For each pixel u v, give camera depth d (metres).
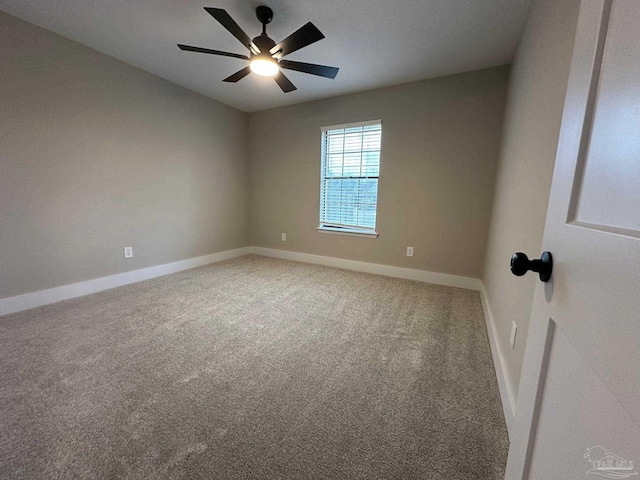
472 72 2.73
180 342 1.85
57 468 0.99
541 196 1.15
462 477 0.99
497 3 1.79
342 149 3.61
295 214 4.09
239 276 3.35
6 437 1.11
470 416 1.26
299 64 2.09
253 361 1.66
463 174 2.90
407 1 1.80
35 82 2.20
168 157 3.26
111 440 1.11
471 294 2.82
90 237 2.65
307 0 1.82
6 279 2.19
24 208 2.23
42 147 2.29
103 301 2.51
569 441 0.45
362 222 3.60
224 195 4.05
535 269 0.62
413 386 1.46
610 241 0.38
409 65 2.64
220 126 3.86
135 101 2.87
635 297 0.33
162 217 3.27
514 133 1.90
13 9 1.96
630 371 0.33
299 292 2.82
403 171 3.19
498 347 1.64
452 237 3.04
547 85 1.20
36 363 1.59
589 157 0.49
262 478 0.98
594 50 0.49
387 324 2.15
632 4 0.39
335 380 1.50
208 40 2.34
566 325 0.50
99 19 2.07
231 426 1.19
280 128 4.02
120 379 1.47
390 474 1.00
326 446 1.10
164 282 3.08
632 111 0.38
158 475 0.98
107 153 2.70
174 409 1.28
